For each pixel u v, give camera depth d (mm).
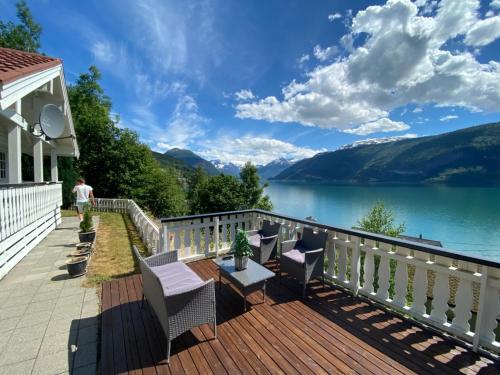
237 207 24562
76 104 18734
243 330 2416
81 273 3818
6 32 15266
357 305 2936
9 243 3996
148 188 20484
